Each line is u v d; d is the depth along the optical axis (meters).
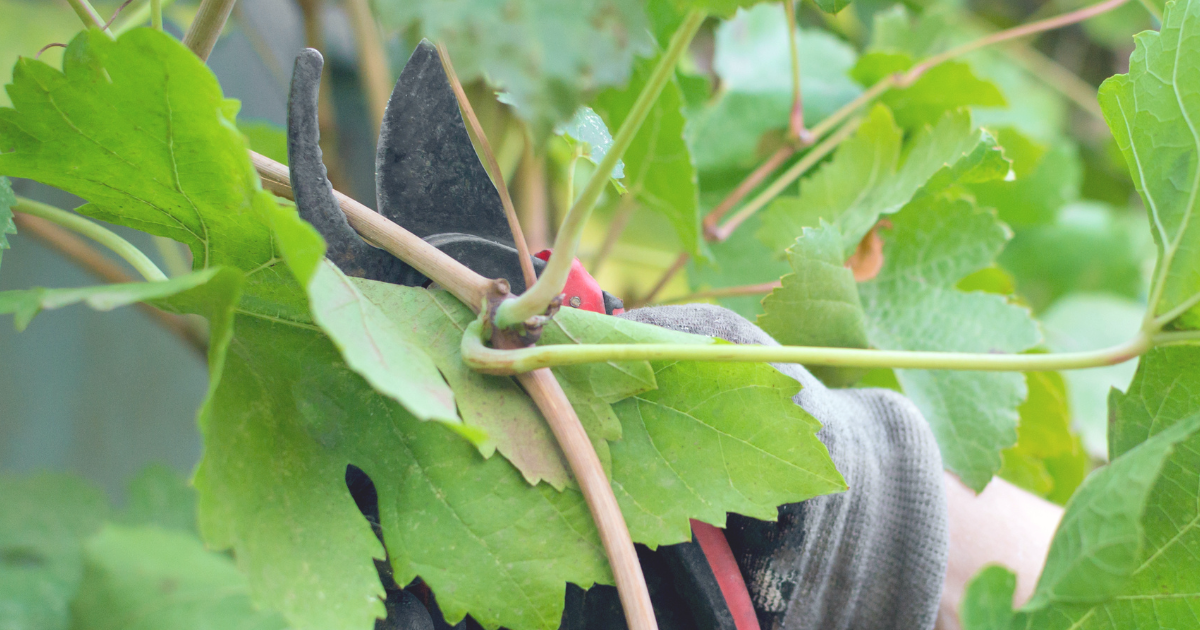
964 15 1.65
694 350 0.68
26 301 0.65
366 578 0.68
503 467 0.70
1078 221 1.71
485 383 0.70
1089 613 0.71
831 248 0.76
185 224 0.69
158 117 0.67
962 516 0.80
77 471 1.53
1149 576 0.71
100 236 0.72
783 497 0.70
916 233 0.82
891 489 0.73
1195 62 0.70
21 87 0.67
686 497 0.70
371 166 1.43
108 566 0.74
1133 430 0.72
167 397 1.69
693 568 0.71
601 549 0.69
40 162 0.68
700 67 1.22
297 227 0.65
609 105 0.82
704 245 0.85
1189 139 0.70
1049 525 0.80
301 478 0.69
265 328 0.70
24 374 1.45
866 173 0.83
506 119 0.98
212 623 0.74
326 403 0.70
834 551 0.72
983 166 0.77
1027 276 1.73
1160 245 0.71
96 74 0.66
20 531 0.81
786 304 0.76
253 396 0.69
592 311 0.71
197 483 0.66
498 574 0.69
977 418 0.80
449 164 0.72
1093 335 1.51
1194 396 0.71
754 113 0.96
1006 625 0.72
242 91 1.58
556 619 0.69
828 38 1.03
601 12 0.63
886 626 0.73
